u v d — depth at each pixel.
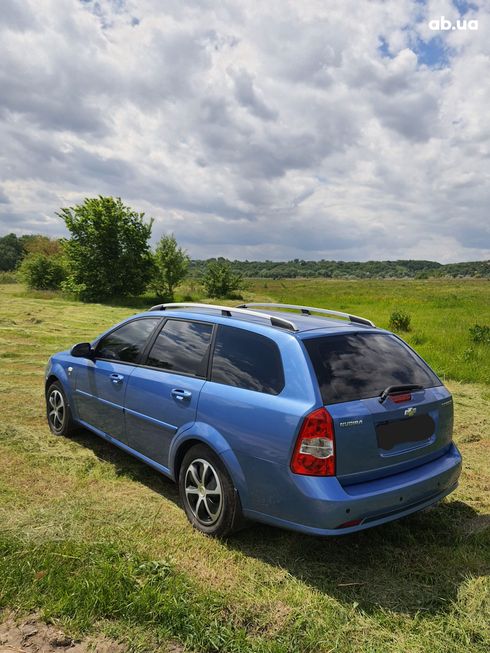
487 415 6.79
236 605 2.68
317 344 3.24
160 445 3.89
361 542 3.43
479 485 4.49
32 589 2.65
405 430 3.22
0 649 2.28
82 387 4.93
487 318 19.81
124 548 3.16
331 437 2.86
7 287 42.34
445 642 2.47
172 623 2.47
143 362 4.25
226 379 3.45
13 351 10.63
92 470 4.46
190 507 3.57
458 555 3.27
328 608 2.69
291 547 3.32
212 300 35.81
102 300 30.42
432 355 10.59
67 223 29.73
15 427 5.52
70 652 2.29
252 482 3.10
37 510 3.62
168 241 33.88
